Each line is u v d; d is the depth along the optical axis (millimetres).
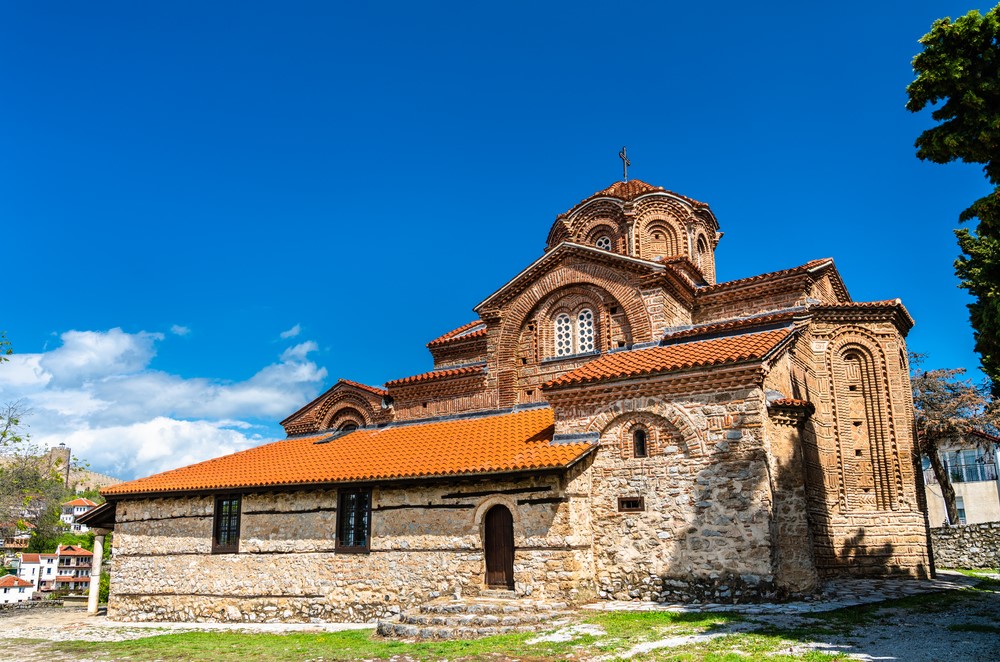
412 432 27500
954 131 14070
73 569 86688
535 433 23328
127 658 17734
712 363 19953
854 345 26219
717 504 19500
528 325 27844
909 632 14797
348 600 22484
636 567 20266
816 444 24125
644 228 31781
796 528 19703
